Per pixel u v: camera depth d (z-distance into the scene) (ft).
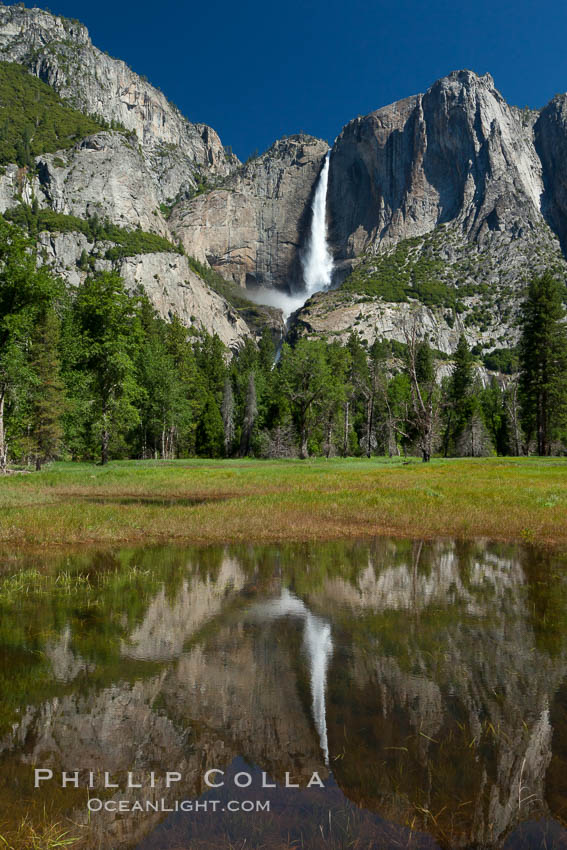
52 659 15.21
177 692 13.00
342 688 13.28
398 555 31.55
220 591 23.25
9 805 8.74
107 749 10.30
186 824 8.14
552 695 12.91
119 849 7.50
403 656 15.51
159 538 36.94
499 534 38.75
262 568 27.96
